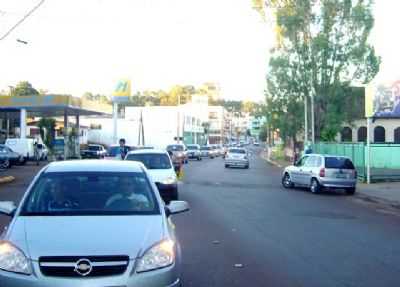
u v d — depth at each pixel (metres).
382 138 55.81
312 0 46.53
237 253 10.52
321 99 47.31
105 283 5.42
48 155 53.19
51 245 5.68
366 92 31.27
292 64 47.41
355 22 46.09
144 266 5.64
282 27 47.38
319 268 9.45
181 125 91.94
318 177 25.33
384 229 14.45
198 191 23.97
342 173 25.27
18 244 5.76
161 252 5.85
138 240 5.88
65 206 6.79
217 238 12.09
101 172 7.48
